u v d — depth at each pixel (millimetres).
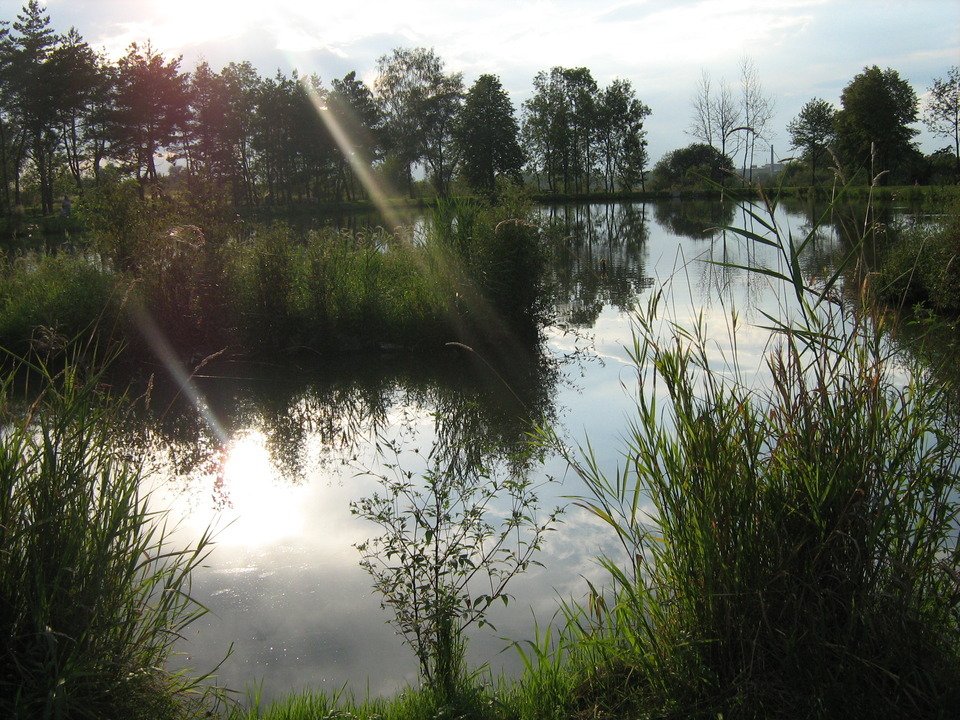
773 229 2959
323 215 49969
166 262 10977
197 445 7363
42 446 2846
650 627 2949
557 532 4992
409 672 3697
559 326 12742
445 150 72188
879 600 2578
